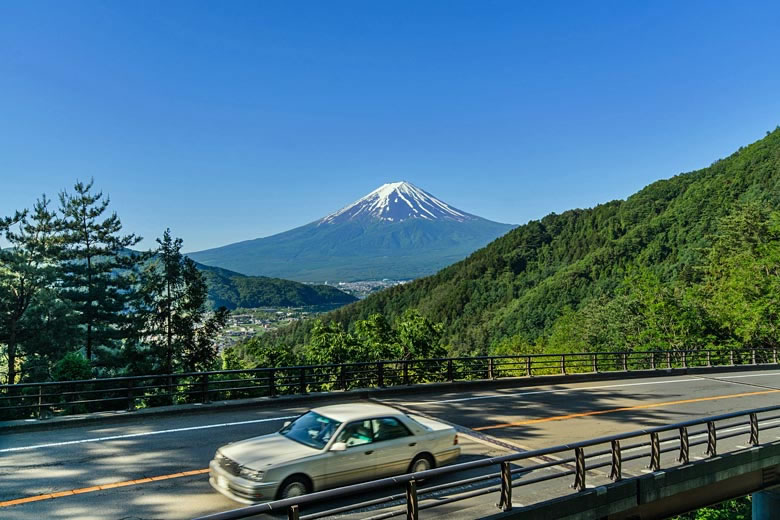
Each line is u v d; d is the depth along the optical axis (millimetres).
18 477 10180
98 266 35250
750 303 46062
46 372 29109
